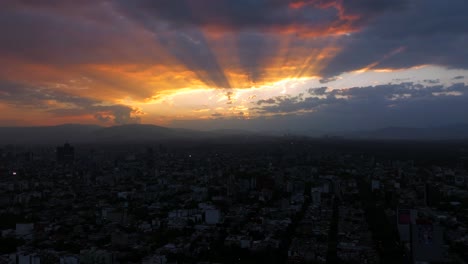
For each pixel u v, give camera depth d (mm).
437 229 199625
